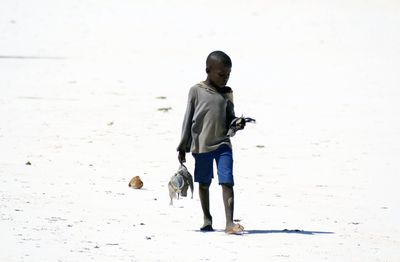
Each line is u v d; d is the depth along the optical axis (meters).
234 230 29.94
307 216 35.31
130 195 38.44
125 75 91.25
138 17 137.50
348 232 31.97
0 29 125.50
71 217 32.06
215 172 46.56
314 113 71.12
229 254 26.55
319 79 90.69
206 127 29.91
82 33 124.75
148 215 33.66
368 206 38.25
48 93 77.75
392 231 32.66
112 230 29.88
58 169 45.31
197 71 95.50
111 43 117.81
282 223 33.47
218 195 39.56
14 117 64.62
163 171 46.31
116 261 24.89
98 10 141.62
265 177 45.84
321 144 57.72
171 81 87.75
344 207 37.81
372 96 80.56
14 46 113.50
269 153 53.97
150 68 97.25
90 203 35.81
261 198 39.44
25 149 51.81
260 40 120.75
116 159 49.72
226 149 30.08
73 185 40.44
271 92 82.31
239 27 130.88
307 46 115.75
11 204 34.19
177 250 26.92
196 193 40.19
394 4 150.00
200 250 27.03
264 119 67.75
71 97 75.81
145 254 26.08
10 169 44.50
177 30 128.12
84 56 106.75
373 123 66.94
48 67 96.06
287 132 62.31
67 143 54.75
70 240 27.64
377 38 120.75
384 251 28.45
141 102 74.06
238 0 153.25
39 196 36.81
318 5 149.50
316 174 47.09
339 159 52.25
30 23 130.75
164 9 144.25
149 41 119.94
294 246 28.45
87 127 61.50
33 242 26.92
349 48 113.56
